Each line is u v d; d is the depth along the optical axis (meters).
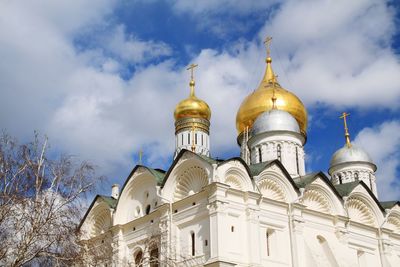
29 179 33.91
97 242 56.81
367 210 58.41
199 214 46.75
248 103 71.81
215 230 44.16
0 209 31.70
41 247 31.59
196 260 45.53
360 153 71.19
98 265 34.88
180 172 50.16
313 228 51.91
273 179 50.53
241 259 44.78
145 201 54.69
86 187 34.56
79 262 33.16
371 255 56.38
